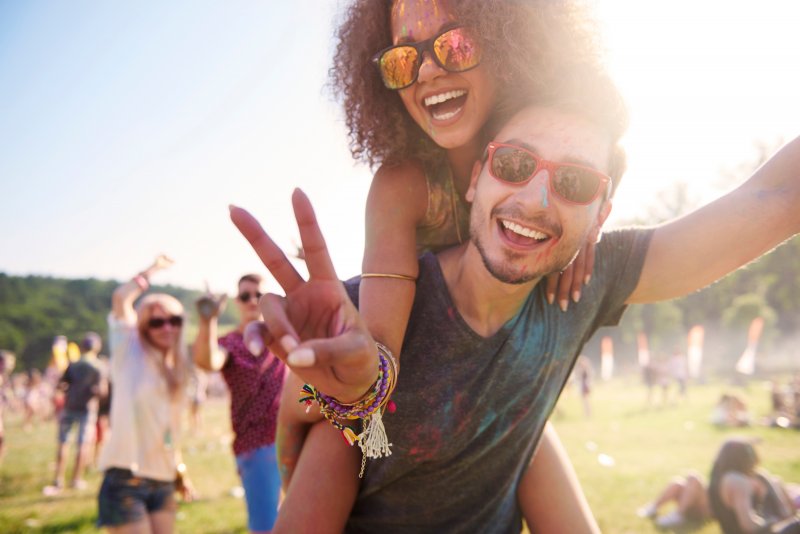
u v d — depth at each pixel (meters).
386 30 1.69
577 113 1.52
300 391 1.82
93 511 7.51
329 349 1.06
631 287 1.84
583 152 1.48
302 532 1.75
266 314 1.10
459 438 1.73
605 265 1.82
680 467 8.98
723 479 5.76
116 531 4.11
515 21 1.48
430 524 1.89
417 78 1.57
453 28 1.51
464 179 1.75
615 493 7.45
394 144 1.71
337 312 1.13
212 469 10.40
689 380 32.25
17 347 82.75
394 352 1.53
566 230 1.48
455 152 1.72
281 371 4.55
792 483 7.77
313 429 1.87
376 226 1.66
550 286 1.74
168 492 4.37
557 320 1.76
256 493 4.35
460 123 1.58
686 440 11.50
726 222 1.72
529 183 1.46
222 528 6.63
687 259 1.76
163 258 4.62
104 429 11.06
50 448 15.17
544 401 1.82
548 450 2.14
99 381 9.48
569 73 1.50
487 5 1.47
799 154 1.72
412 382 1.67
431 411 1.68
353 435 1.37
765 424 12.95
